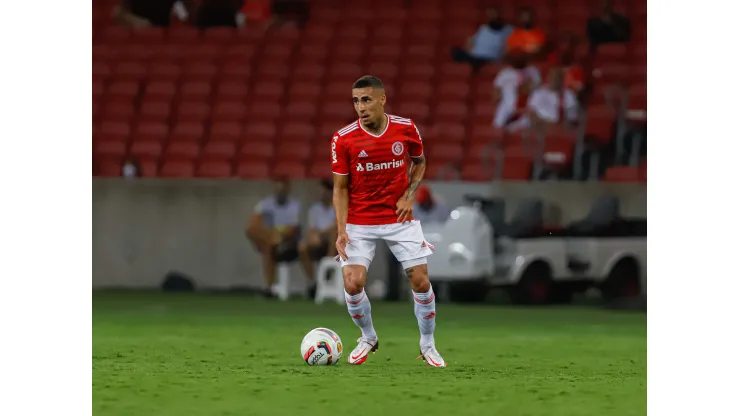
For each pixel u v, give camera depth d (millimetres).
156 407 25266
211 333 44250
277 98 77938
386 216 31719
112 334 43688
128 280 70938
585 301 62688
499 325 48875
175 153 74000
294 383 28656
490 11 79625
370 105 30750
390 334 44406
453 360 35156
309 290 65875
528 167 69938
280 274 65562
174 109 78188
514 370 32250
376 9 88125
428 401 25922
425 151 71000
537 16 84938
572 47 79812
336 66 80562
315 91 78188
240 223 70062
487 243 58438
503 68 78500
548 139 71000
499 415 24250
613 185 64875
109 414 24484
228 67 80812
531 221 61031
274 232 65500
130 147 75750
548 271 59406
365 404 25500
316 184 68312
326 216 64438
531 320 51438
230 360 34344
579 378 30375
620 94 74875
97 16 88875
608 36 80000
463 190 65125
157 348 38219
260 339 41750
